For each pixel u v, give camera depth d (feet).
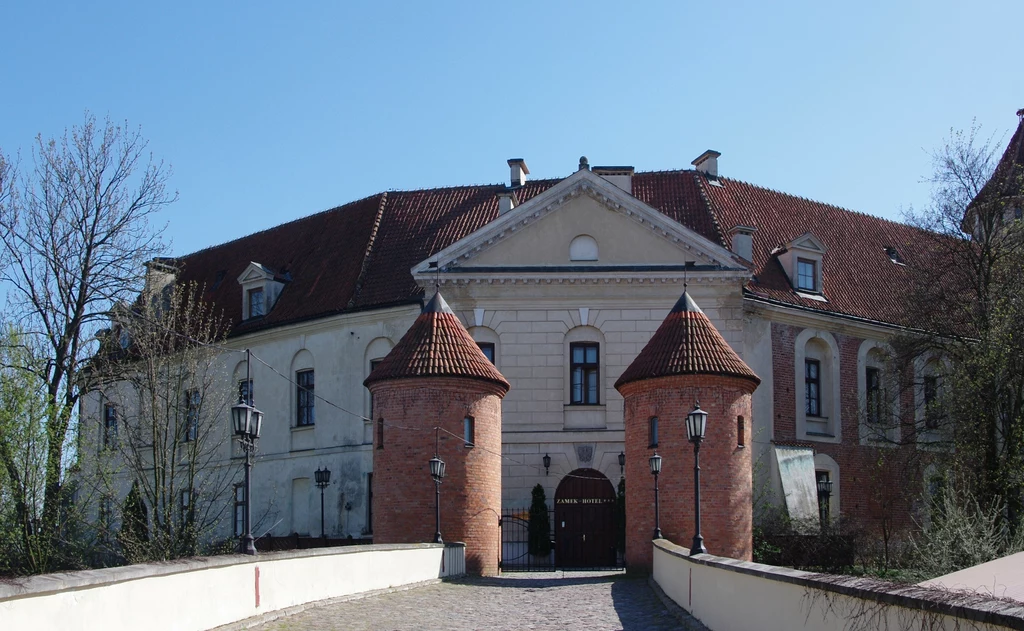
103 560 116.57
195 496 120.16
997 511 103.96
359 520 144.56
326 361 151.94
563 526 135.85
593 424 139.13
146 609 49.67
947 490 107.34
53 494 115.75
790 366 147.43
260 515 155.94
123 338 151.64
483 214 157.38
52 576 42.75
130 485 144.66
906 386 140.26
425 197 164.25
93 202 131.95
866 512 150.30
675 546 86.69
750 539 109.70
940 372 137.69
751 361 143.33
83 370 129.59
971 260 133.28
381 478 114.11
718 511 107.65
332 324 151.53
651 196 157.99
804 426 147.43
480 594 88.28
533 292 140.87
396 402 114.11
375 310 147.02
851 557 121.70
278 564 67.56
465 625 66.28
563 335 140.36
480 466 114.01
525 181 164.55
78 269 130.21
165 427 131.75
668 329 114.73
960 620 31.22
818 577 42.14
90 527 117.08
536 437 138.51
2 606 38.93
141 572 48.93
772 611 47.88
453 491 111.96
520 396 139.44
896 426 142.10
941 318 134.62
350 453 146.82
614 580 104.83
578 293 140.87
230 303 172.04
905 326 141.59
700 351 111.14
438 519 107.65
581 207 141.69
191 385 134.00
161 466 123.24
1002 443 121.19
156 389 130.31
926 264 148.66
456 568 107.14
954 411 123.65
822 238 167.02
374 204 166.20
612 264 140.56
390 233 159.43
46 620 41.57
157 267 138.10
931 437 156.25
